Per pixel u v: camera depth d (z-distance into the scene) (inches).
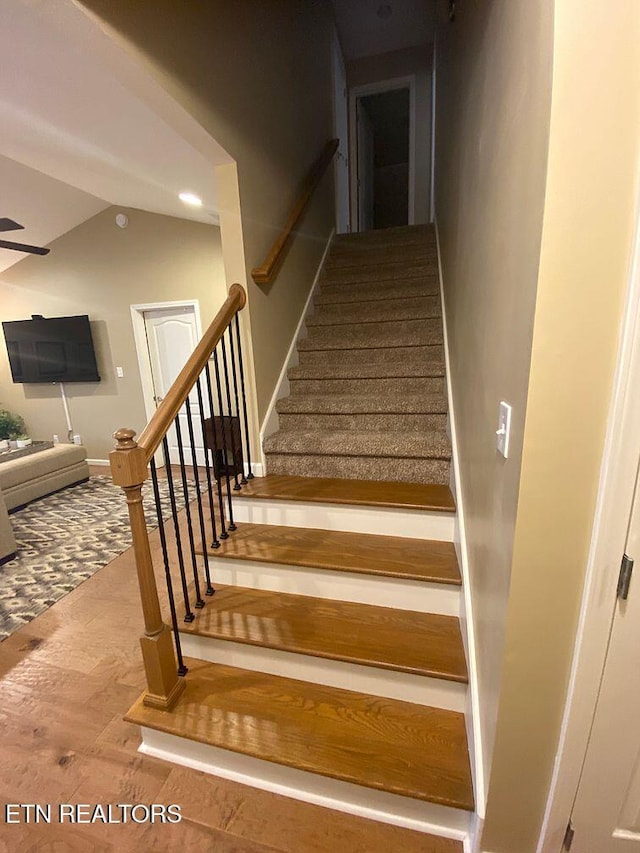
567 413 28.6
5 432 183.3
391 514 68.6
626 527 29.2
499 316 38.1
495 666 37.2
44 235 168.2
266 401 86.3
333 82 150.4
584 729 34.0
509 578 32.8
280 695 54.0
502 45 38.5
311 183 111.5
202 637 58.5
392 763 45.3
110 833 44.9
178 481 161.9
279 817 45.9
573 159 25.0
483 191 47.2
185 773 50.7
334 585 62.7
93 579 94.1
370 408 85.6
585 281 26.5
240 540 69.3
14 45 49.5
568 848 37.9
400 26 164.7
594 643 31.9
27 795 48.8
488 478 42.2
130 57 48.3
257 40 82.2
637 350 26.1
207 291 161.2
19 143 83.0
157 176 98.2
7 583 93.2
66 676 66.2
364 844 43.2
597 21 23.4
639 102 23.9
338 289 126.3
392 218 271.9
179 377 57.4
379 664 51.1
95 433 194.5
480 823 38.9
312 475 81.7
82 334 178.7
